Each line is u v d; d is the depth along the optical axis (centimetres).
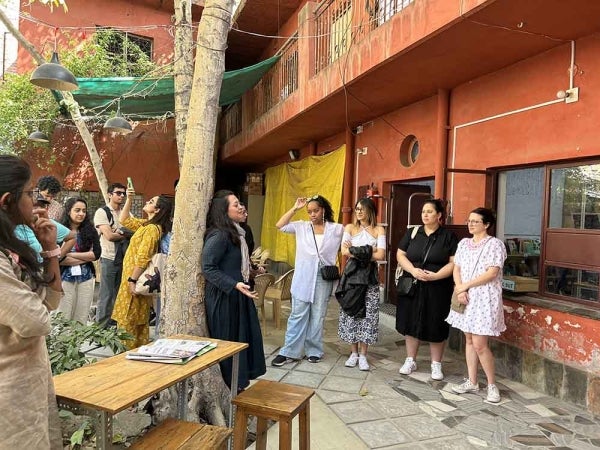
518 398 390
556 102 421
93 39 988
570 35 396
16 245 164
